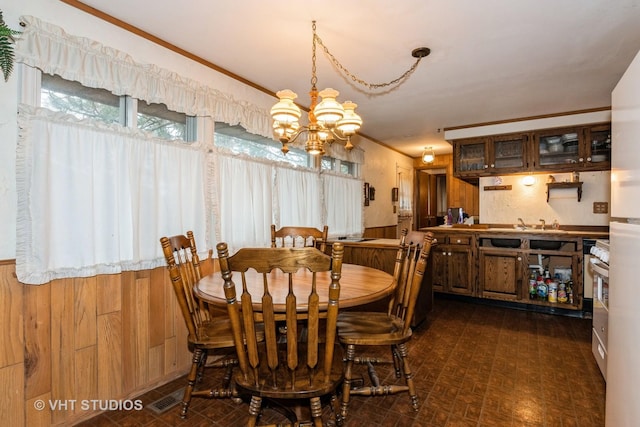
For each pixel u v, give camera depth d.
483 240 4.11
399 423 1.75
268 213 2.96
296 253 1.29
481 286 3.99
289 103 1.84
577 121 3.78
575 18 2.00
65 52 1.71
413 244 2.08
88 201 1.79
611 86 3.05
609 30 2.13
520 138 4.11
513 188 4.46
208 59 2.54
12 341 1.58
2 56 1.43
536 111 3.80
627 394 1.21
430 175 7.64
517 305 3.88
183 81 2.30
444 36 2.21
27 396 1.62
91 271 1.80
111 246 1.88
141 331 2.09
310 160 3.81
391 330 1.84
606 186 3.95
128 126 2.05
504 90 3.15
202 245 2.38
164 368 2.21
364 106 3.61
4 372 1.55
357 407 1.90
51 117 1.65
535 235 3.71
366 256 3.24
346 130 2.01
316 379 1.45
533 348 2.70
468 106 3.62
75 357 1.79
